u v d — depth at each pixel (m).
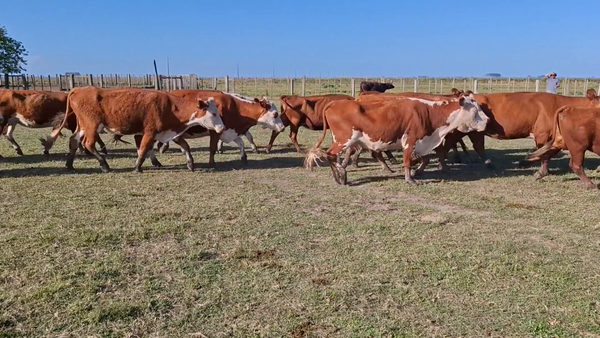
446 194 8.05
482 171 10.10
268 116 11.00
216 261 5.09
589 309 4.06
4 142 13.67
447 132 9.07
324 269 4.88
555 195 7.93
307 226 6.24
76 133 9.64
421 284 4.55
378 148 8.85
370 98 10.19
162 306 4.11
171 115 9.68
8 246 5.34
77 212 6.71
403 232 6.01
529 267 4.91
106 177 9.13
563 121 8.21
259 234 5.93
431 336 3.69
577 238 5.82
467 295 4.33
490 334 3.72
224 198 7.64
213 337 3.68
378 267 4.93
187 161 10.36
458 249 5.41
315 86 49.97
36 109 11.05
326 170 10.23
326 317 3.95
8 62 35.75
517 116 9.60
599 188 8.27
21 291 4.30
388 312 4.04
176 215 6.66
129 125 9.48
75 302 4.10
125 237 5.72
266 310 4.07
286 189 8.41
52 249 5.29
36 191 7.92
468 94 9.95
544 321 3.88
